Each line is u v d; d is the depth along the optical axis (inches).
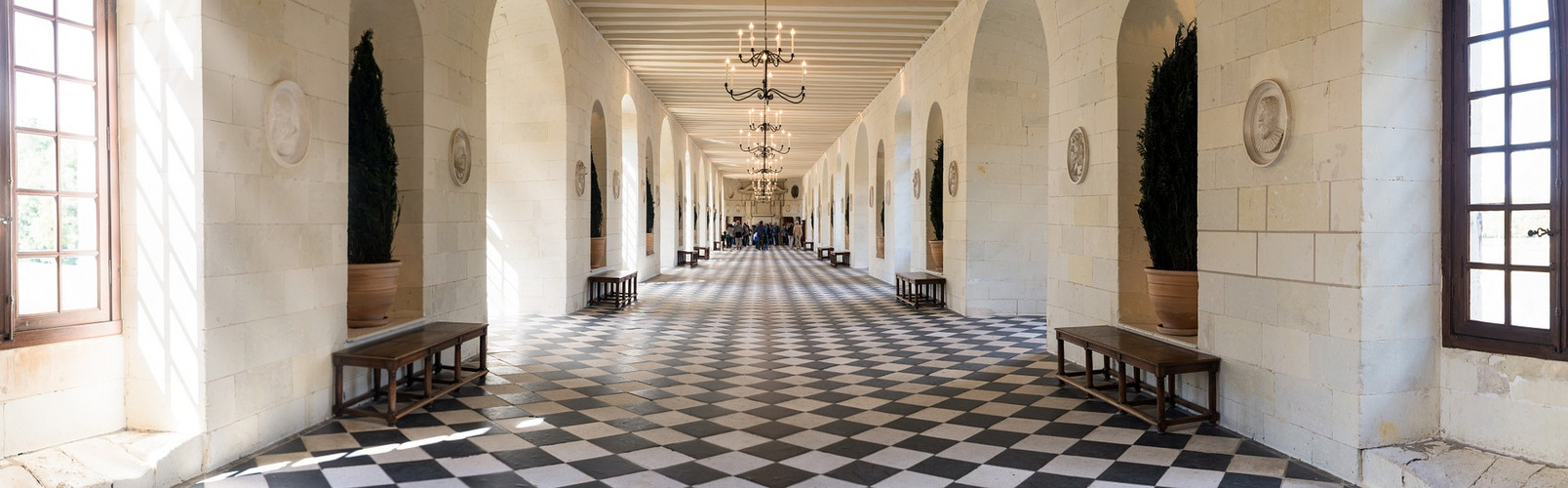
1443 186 146.1
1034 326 359.6
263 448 161.3
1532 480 127.1
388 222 217.6
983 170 393.4
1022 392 219.0
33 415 135.0
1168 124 211.3
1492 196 139.3
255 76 157.1
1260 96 164.1
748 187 1898.4
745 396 215.2
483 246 284.0
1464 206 143.4
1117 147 233.5
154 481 134.6
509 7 351.6
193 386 146.8
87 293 144.6
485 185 284.2
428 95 237.5
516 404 203.5
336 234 186.5
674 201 788.6
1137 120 234.1
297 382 173.0
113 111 147.3
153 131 146.8
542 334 328.8
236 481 141.9
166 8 145.2
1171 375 180.2
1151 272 210.7
